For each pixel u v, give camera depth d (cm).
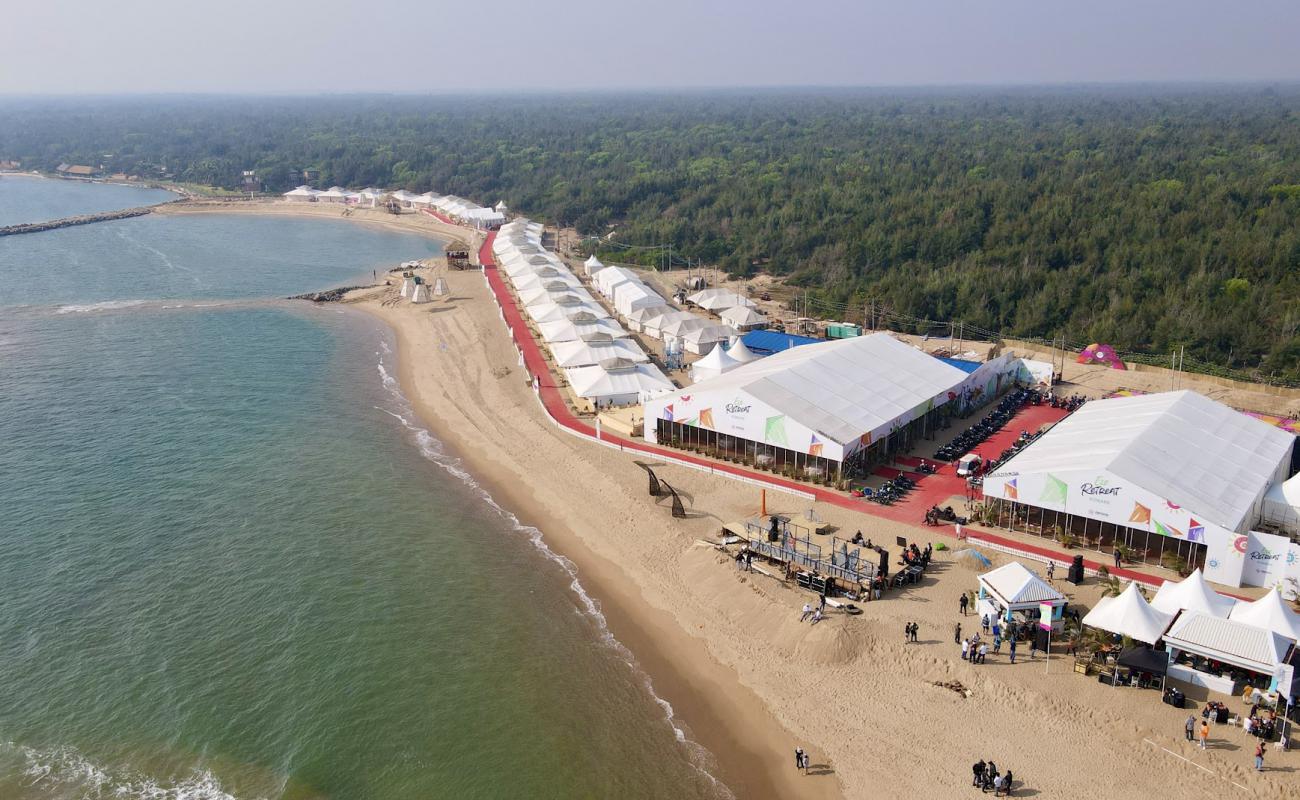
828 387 9462
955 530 7681
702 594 6931
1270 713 5178
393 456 9788
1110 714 5294
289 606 6788
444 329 15212
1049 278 14988
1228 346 12575
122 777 5094
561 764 5212
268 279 19788
